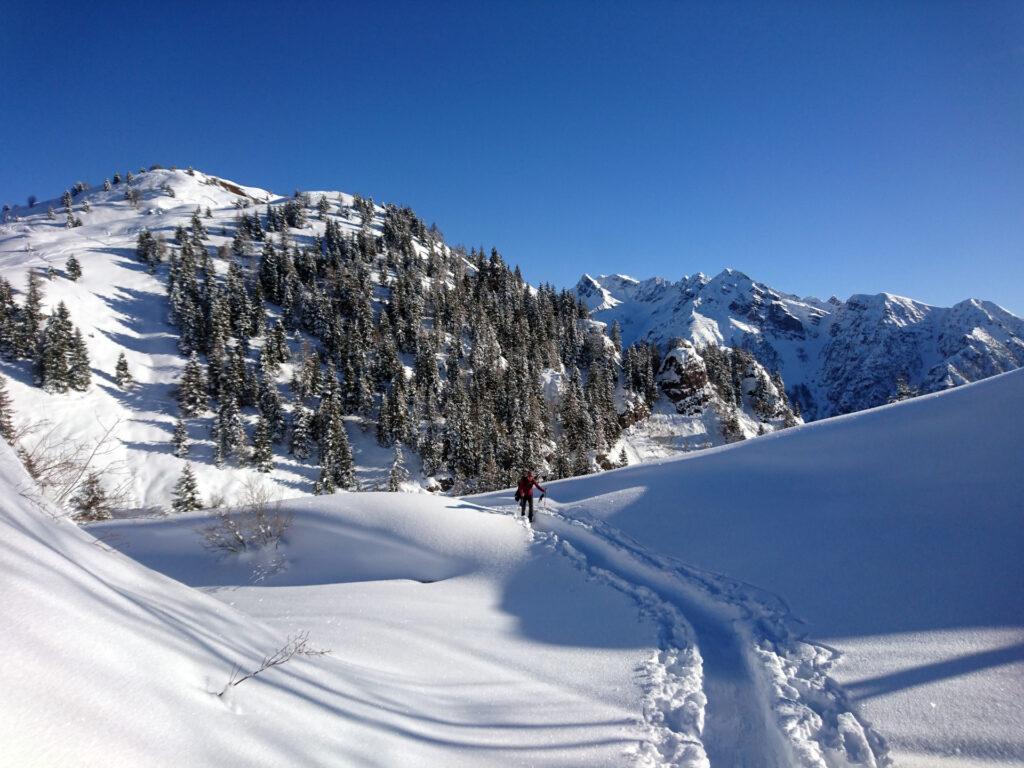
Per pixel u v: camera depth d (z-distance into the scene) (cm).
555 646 818
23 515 430
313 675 512
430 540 1468
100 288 8894
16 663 226
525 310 10856
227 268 10362
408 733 470
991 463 1060
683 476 1703
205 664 378
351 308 9394
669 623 864
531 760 482
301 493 6059
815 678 635
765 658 701
